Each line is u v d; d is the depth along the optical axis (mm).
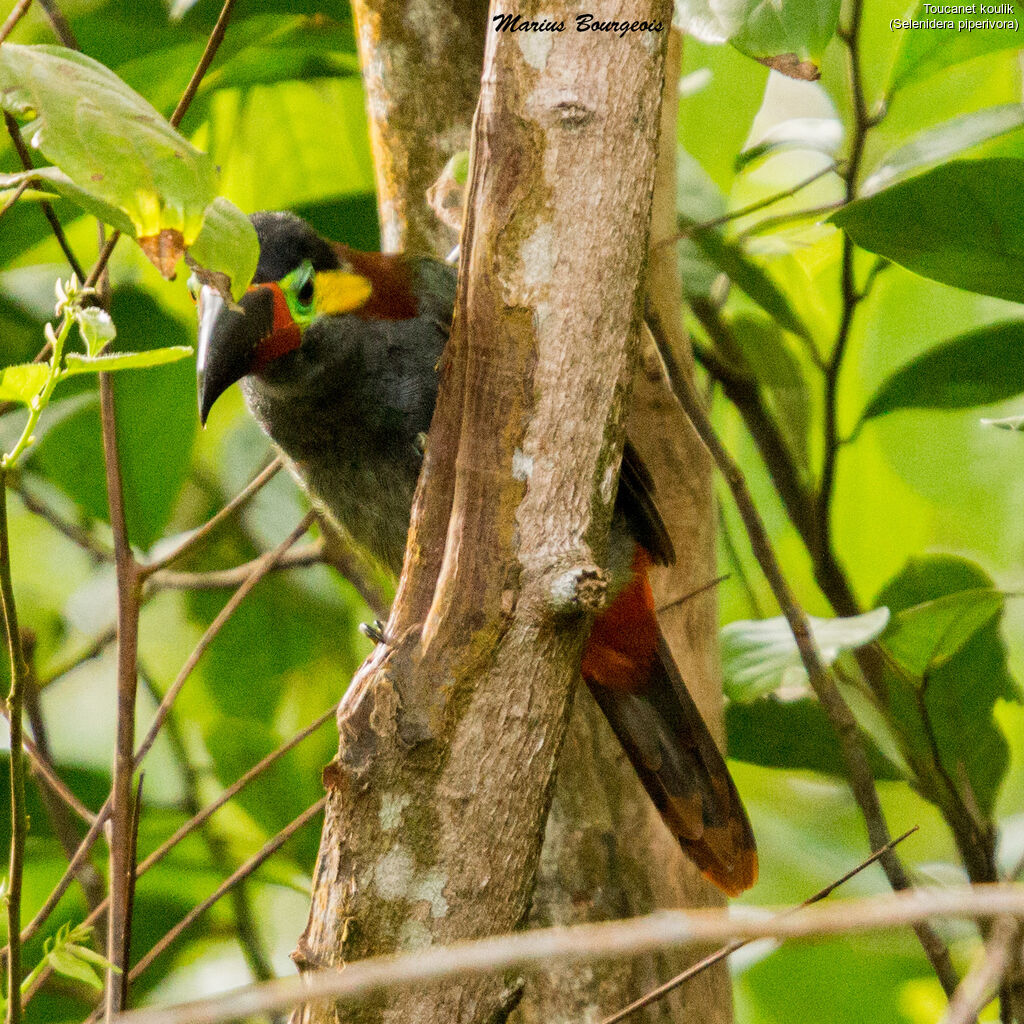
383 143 7766
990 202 6438
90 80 3826
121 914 6035
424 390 7023
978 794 7887
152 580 9078
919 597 8344
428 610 5047
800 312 9586
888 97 7812
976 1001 4492
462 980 4789
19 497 10938
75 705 11594
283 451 7391
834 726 6707
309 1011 4832
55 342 4555
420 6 7527
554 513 4824
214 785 10219
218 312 6469
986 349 8062
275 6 8398
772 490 10148
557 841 7246
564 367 4801
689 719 7391
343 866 4855
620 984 6949
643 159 4852
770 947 8359
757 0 5723
